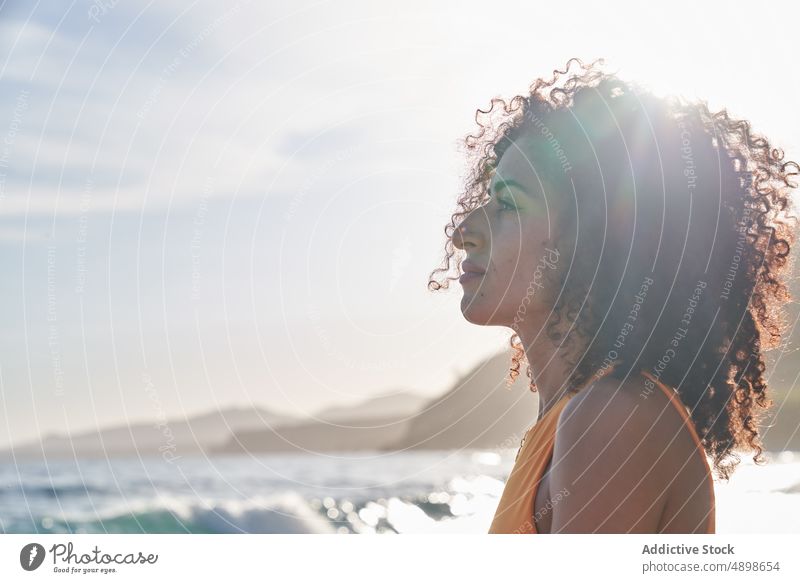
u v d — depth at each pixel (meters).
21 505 14.40
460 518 14.89
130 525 12.90
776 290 1.77
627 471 1.33
